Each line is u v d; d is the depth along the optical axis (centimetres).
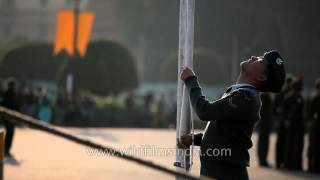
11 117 888
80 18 7925
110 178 2928
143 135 5784
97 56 9825
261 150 3634
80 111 7856
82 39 7938
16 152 4016
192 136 1281
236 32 15662
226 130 1188
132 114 8369
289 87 3638
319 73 15950
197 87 1200
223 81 13912
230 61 15675
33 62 11469
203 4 15438
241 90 1187
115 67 10038
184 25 1316
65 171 3167
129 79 10206
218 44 15688
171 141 4759
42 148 4269
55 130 898
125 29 18350
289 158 3547
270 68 1223
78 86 9581
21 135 5347
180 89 1318
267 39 15675
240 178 1196
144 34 18062
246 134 1194
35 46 11531
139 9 17988
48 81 11475
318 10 15788
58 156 3803
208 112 1170
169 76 15038
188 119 1301
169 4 17650
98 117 8144
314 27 15850
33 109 7444
